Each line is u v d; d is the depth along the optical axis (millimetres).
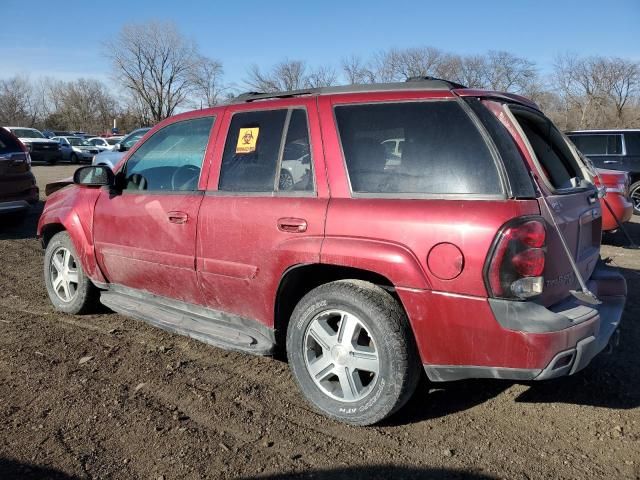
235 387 3715
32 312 5211
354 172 3230
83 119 81125
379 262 2992
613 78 43094
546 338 2703
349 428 3217
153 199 4156
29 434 3141
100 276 4730
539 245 2754
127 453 2980
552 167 3475
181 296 4094
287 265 3334
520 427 3232
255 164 3654
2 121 75062
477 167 2898
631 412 3398
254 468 2861
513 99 3328
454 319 2855
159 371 3949
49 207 5230
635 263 7297
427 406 3467
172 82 63844
